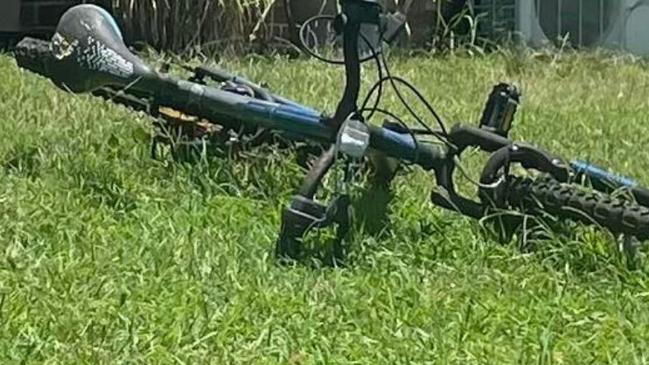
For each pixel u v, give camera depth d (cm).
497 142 475
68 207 485
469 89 828
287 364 355
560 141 645
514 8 1182
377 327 383
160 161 541
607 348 375
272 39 1005
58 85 517
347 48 466
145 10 988
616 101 815
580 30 1177
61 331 368
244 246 450
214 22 986
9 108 646
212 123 532
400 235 468
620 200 448
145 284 406
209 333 370
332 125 478
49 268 417
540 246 457
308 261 439
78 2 1098
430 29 1104
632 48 1166
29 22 1130
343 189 461
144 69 505
